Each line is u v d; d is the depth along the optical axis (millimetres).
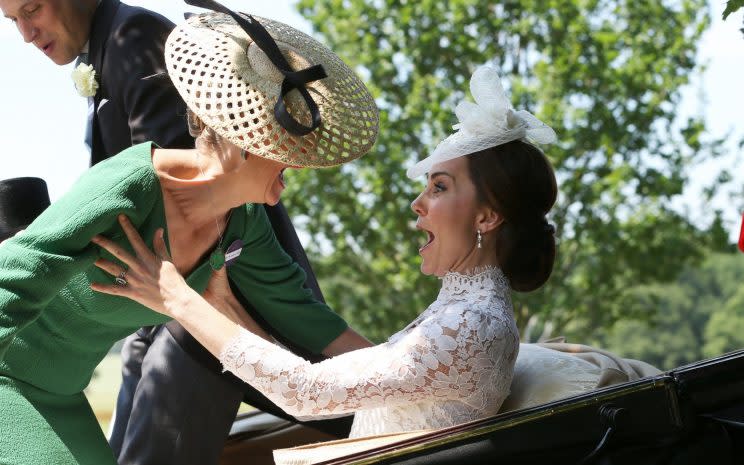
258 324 3285
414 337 2680
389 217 16875
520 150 2793
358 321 17469
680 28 18141
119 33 3641
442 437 2334
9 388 2584
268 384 2646
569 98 17453
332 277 17859
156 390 3520
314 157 2564
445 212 2811
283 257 3203
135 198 2529
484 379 2680
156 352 3568
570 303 17938
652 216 17750
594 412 2387
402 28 17844
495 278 2814
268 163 2641
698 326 60719
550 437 2357
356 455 2316
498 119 2787
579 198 17500
